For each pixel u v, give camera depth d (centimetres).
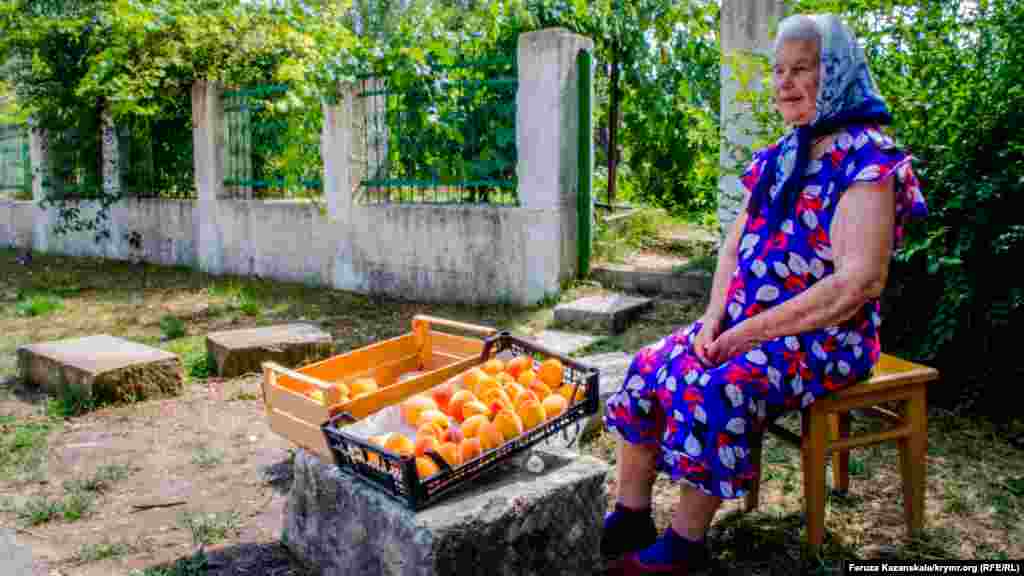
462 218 712
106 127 1060
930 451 343
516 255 684
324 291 808
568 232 670
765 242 228
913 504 267
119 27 866
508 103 691
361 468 237
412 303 736
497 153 704
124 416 432
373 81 773
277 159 889
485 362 305
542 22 767
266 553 276
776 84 225
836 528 277
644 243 776
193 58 896
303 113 834
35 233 1245
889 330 428
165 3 849
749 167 253
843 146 213
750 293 229
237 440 396
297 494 267
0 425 418
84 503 318
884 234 205
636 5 824
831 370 228
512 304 690
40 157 1189
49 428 413
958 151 384
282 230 864
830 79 213
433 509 219
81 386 448
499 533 221
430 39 734
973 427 367
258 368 511
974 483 310
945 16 406
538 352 297
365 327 648
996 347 396
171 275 938
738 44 577
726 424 219
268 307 738
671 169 979
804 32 217
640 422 245
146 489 337
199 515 310
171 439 398
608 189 888
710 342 234
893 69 422
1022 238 361
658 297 638
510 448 238
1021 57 374
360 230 790
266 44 895
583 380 266
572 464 252
